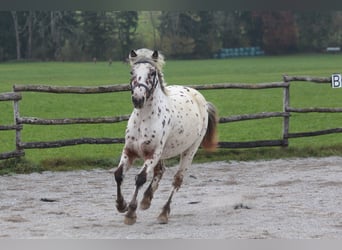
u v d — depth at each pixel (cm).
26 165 1359
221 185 1223
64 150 1772
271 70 6788
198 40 11119
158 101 861
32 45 10944
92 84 4838
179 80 5256
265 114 1591
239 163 1491
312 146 1661
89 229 852
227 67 7662
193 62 9400
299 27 11738
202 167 1435
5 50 10819
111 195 1127
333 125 2341
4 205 1026
